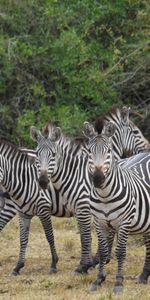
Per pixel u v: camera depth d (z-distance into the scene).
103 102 31.56
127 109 20.44
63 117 30.09
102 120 16.14
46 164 17.00
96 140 15.77
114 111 20.41
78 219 18.36
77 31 32.50
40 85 31.52
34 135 17.33
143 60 31.64
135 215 16.45
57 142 17.58
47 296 16.17
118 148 20.30
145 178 16.97
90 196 16.36
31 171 18.64
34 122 30.45
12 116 32.56
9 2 32.94
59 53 31.67
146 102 33.41
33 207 18.70
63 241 23.09
